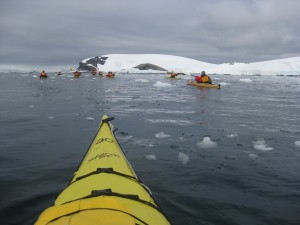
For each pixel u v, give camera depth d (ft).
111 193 8.66
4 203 12.74
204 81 79.30
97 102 45.27
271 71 229.25
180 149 20.70
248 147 21.42
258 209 12.72
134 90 67.67
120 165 12.29
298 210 12.70
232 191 14.39
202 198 13.57
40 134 24.64
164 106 41.16
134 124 28.53
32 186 14.53
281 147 21.56
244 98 52.19
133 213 7.73
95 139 17.15
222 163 18.07
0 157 18.70
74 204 7.30
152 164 17.69
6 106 40.55
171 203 13.06
